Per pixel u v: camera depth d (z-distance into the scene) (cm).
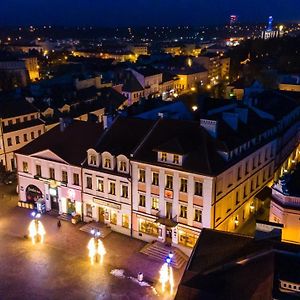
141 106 8112
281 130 7169
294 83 11181
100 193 5900
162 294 4525
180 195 5184
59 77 13738
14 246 5488
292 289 2608
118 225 5841
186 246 5266
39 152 6362
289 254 2933
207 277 3127
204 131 5350
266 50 19638
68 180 6178
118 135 5994
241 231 5812
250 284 2848
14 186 7619
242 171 5675
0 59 19250
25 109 8831
